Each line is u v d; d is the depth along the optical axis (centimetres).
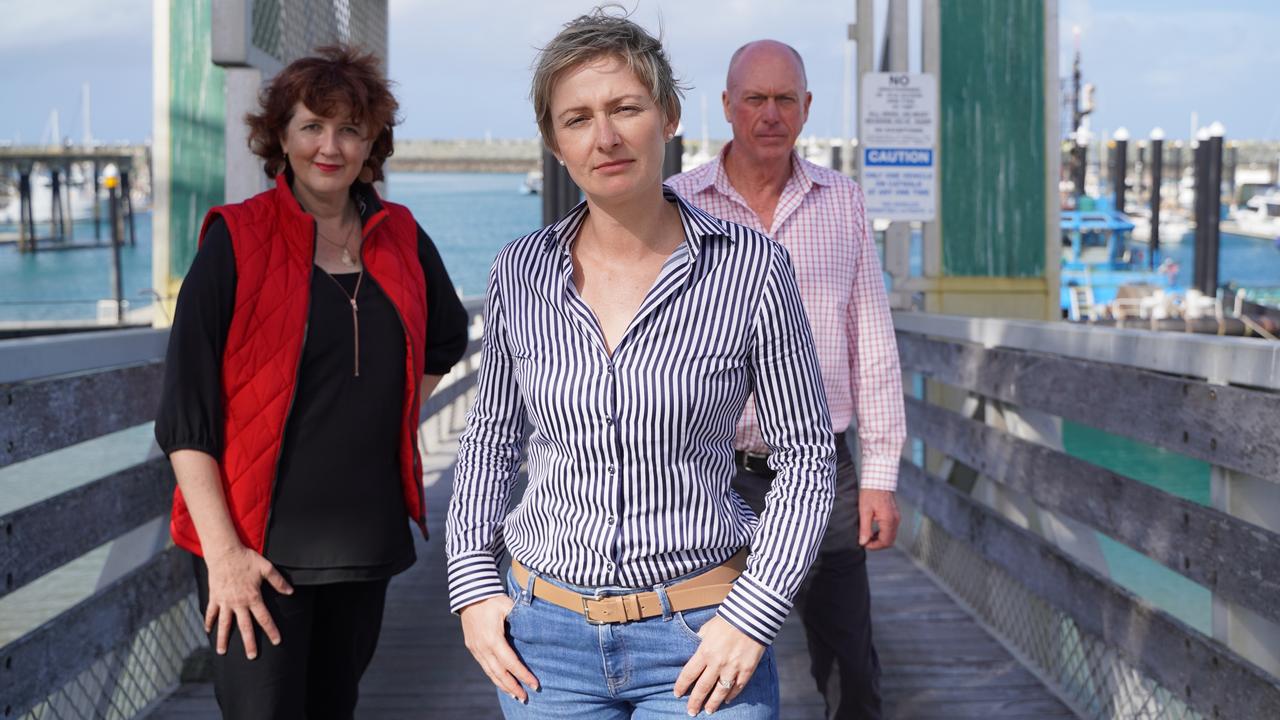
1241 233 7275
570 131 165
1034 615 388
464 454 187
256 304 230
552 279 173
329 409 235
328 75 236
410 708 362
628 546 169
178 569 338
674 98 169
